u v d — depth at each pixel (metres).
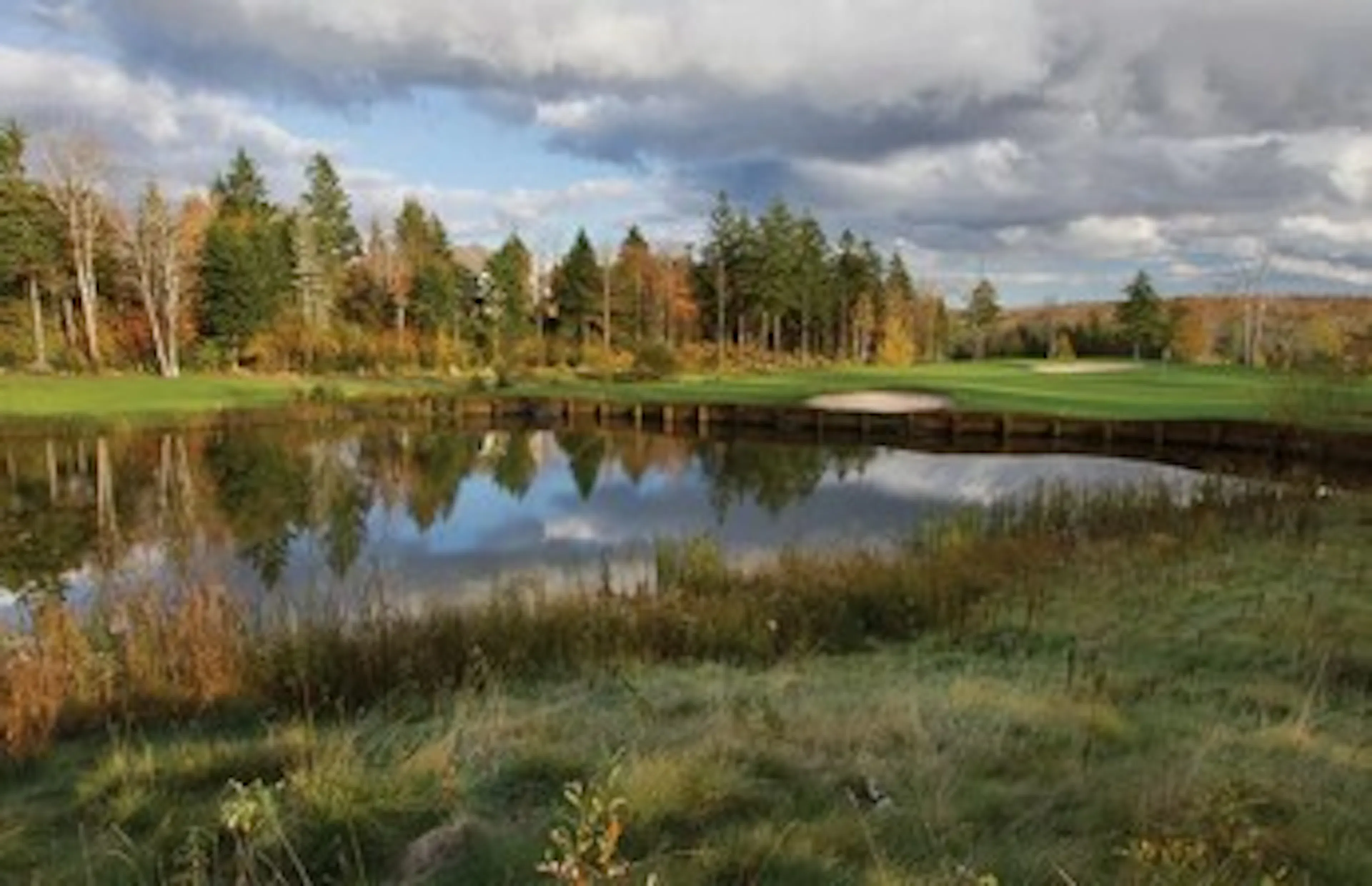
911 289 103.19
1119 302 94.50
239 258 56.75
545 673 8.75
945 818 4.40
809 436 40.25
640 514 21.39
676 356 67.31
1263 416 36.88
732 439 39.19
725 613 10.15
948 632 9.78
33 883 4.29
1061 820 4.44
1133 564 12.26
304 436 37.38
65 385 45.28
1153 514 15.96
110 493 23.67
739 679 7.94
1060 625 9.69
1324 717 6.25
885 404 47.00
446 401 47.41
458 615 10.14
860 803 4.73
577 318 76.38
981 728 5.82
